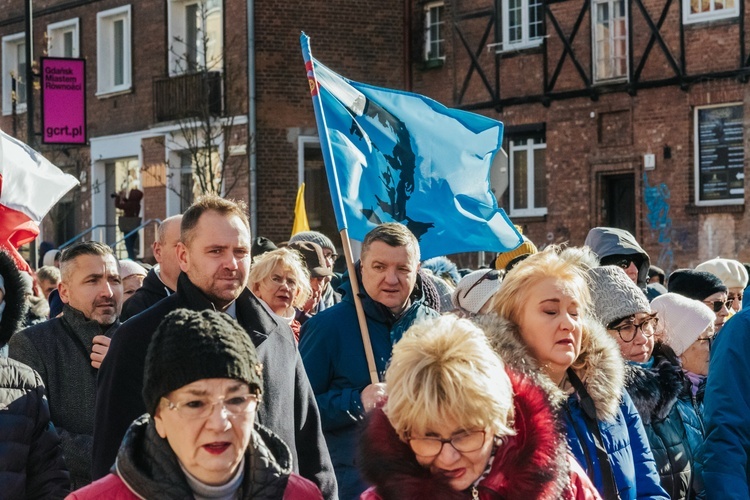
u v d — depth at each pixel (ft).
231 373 11.69
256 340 17.47
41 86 70.85
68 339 21.72
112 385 16.74
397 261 21.03
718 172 80.02
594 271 19.69
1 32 115.55
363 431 12.52
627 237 29.86
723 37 79.30
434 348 12.03
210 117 92.73
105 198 106.52
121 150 102.73
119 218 94.43
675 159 81.51
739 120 79.00
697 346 23.04
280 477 12.34
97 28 104.99
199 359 11.60
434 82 94.63
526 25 89.66
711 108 80.38
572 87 86.63
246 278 17.65
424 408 11.82
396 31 94.79
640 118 83.20
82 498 11.99
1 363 17.44
